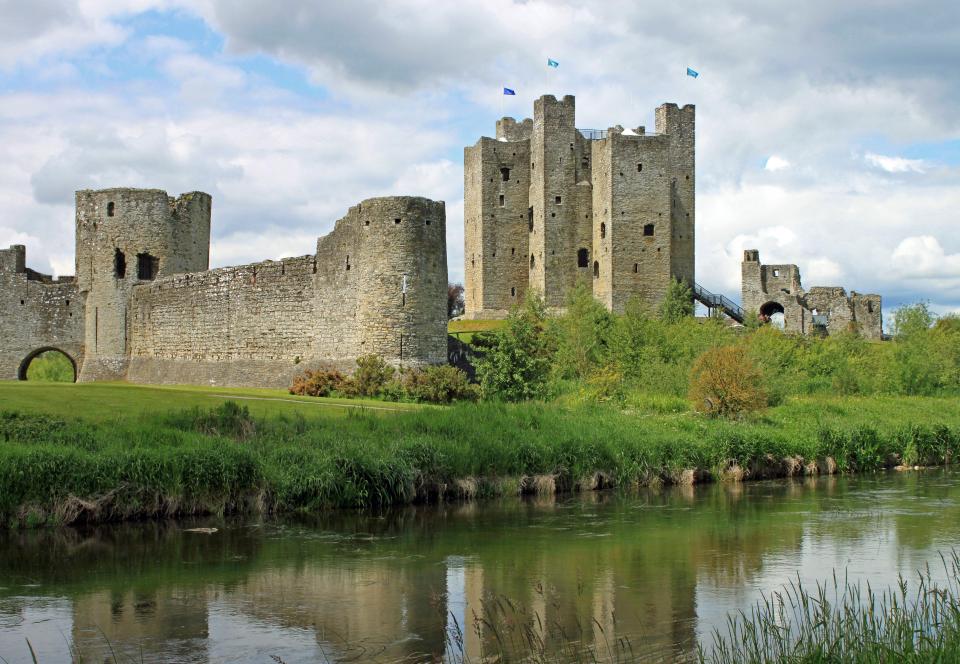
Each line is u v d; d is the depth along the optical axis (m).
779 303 107.50
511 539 27.59
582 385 55.81
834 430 44.16
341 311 54.97
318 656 18.41
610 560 25.33
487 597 22.08
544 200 97.62
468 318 99.81
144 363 68.50
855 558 25.62
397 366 51.81
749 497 35.00
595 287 97.75
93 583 22.94
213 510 29.73
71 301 72.44
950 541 27.62
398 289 52.22
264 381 58.69
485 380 51.12
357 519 29.83
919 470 43.75
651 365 61.47
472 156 102.50
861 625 17.75
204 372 63.00
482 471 34.25
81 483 28.00
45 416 34.41
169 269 71.50
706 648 18.72
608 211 95.19
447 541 27.25
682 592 22.47
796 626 19.83
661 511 31.95
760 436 41.12
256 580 23.27
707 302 99.06
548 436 36.97
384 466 31.80
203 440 31.72
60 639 19.28
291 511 30.50
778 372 63.78
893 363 70.38
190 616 20.69
